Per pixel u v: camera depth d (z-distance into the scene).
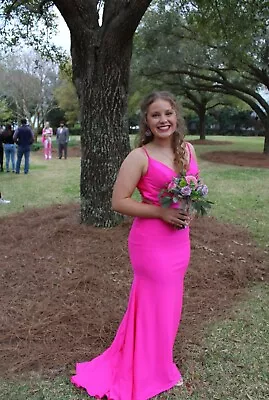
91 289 3.99
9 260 4.76
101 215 5.51
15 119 29.70
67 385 2.64
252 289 4.12
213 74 18.59
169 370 2.56
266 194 8.62
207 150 20.59
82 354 2.97
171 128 2.21
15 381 2.69
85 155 5.48
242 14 7.80
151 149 2.24
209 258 4.76
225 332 3.29
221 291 4.05
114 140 5.39
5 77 26.92
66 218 6.16
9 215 7.09
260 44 13.79
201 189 2.19
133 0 4.74
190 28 14.31
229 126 46.84
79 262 4.55
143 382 2.49
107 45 5.03
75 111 32.72
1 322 3.41
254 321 3.47
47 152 17.77
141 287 2.41
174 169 2.22
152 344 2.47
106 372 2.64
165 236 2.30
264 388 2.63
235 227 6.09
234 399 2.53
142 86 18.25
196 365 2.86
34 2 7.39
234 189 9.29
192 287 4.11
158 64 16.12
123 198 2.24
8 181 10.99
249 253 4.98
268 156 16.89
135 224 2.37
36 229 5.87
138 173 2.21
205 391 2.59
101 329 3.30
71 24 5.08
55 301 3.77
